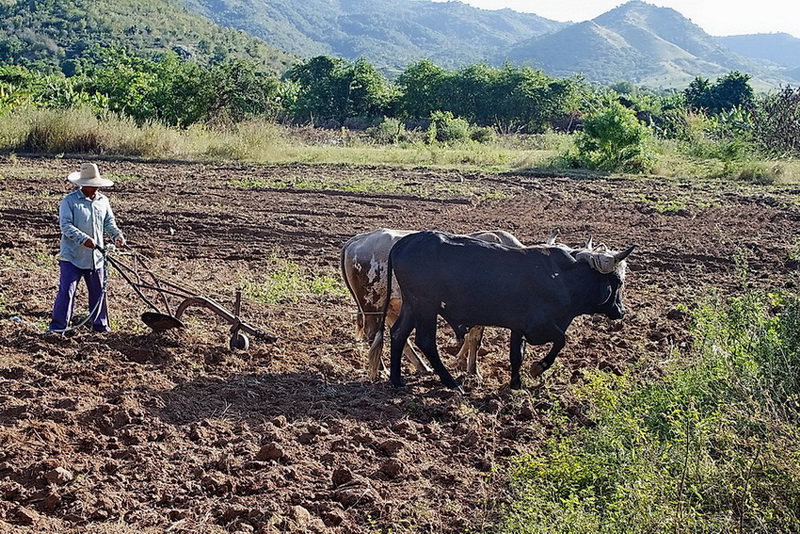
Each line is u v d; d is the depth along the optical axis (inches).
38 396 291.1
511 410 301.9
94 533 210.4
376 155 1155.3
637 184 927.0
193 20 7003.0
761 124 1132.5
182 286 456.4
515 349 318.3
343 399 309.9
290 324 399.9
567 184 920.3
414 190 841.5
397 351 319.9
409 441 273.6
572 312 319.9
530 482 231.0
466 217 700.0
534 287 310.2
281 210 713.6
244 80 1357.0
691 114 1343.5
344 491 233.9
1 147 1075.3
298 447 265.4
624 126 1042.7
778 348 277.9
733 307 331.3
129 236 597.3
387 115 2405.3
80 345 347.6
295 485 240.7
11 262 498.6
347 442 269.3
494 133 1744.6
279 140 1184.8
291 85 2506.2
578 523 203.0
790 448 222.4
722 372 274.2
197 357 342.6
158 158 1064.8
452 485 246.1
